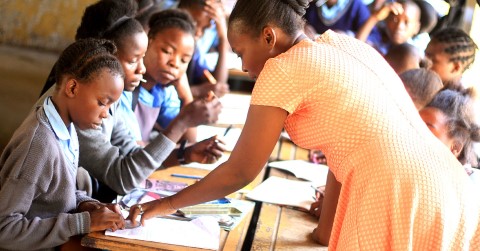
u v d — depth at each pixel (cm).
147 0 330
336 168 158
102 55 173
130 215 174
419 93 258
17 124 420
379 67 162
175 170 241
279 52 160
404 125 153
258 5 157
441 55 282
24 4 542
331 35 165
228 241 178
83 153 214
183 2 367
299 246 181
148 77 272
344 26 409
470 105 216
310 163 271
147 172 217
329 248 160
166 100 287
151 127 280
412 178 145
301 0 159
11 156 169
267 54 160
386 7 378
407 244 143
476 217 154
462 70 282
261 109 154
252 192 224
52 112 174
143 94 273
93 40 178
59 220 168
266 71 154
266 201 217
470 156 214
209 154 243
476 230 154
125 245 165
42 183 170
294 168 261
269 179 241
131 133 247
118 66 175
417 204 144
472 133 212
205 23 368
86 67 171
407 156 147
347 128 151
